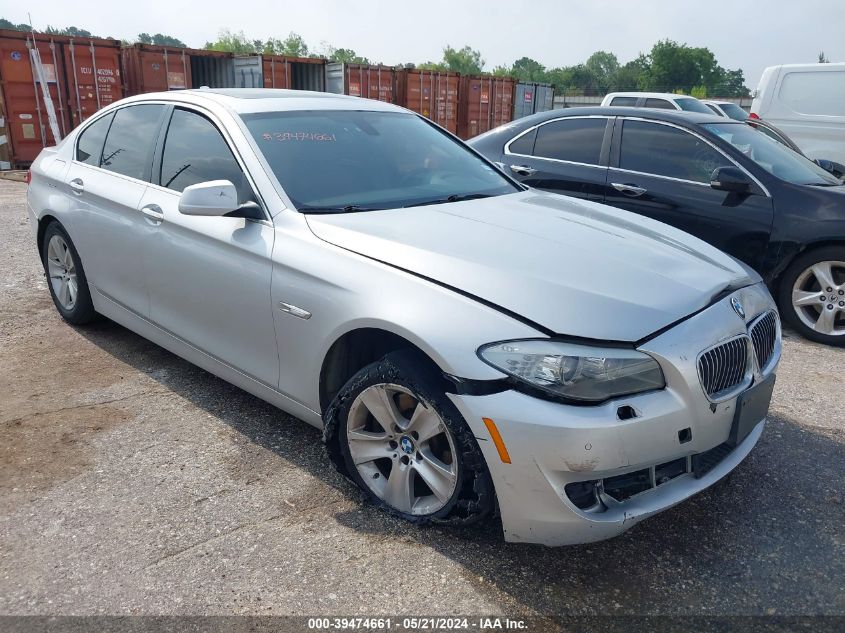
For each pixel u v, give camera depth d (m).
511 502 2.43
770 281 5.36
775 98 10.62
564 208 3.65
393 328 2.61
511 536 2.49
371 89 17.39
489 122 20.22
